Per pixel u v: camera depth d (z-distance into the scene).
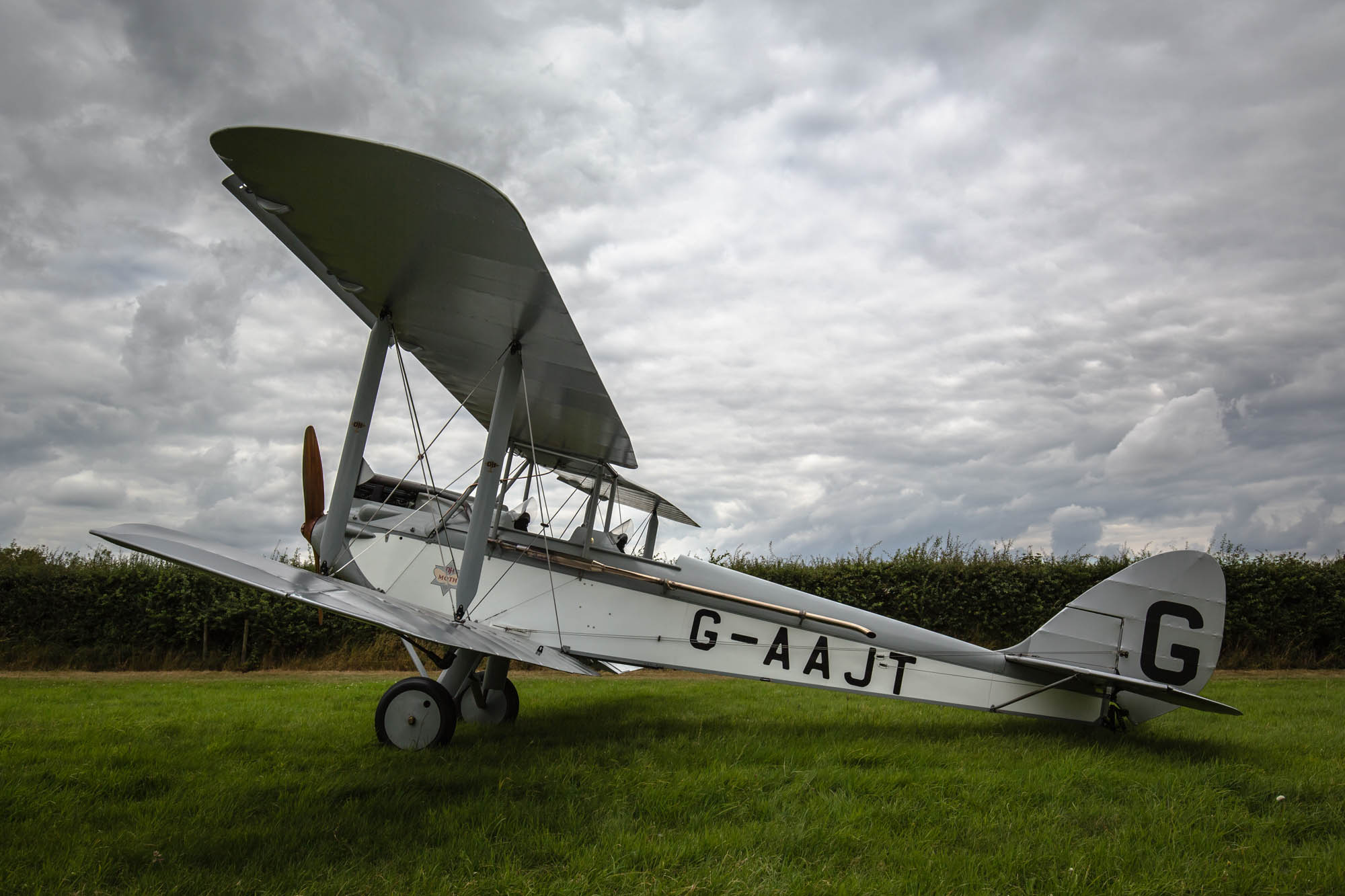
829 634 6.43
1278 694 8.71
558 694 8.68
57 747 4.76
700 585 6.50
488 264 4.47
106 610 12.45
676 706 7.43
